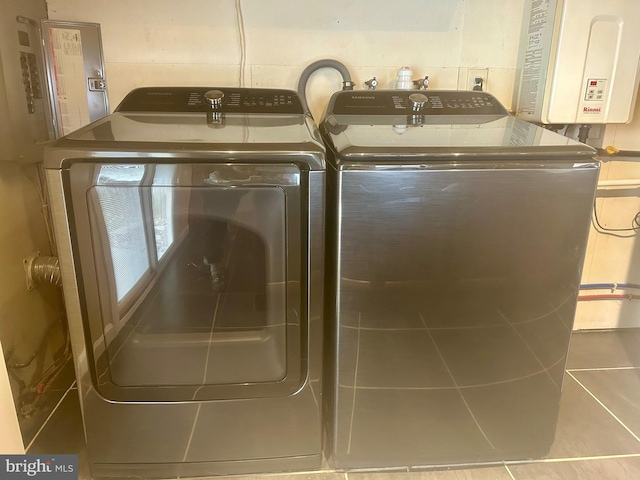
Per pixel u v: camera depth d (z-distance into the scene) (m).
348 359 1.17
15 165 1.39
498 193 1.08
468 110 1.49
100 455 1.22
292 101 1.50
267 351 1.17
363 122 1.36
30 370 1.43
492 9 1.66
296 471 1.29
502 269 1.14
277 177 1.03
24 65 1.38
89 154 0.99
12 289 1.36
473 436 1.28
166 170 1.01
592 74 1.54
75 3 1.53
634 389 1.67
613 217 1.90
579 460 1.35
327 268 1.23
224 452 1.24
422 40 1.67
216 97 1.46
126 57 1.58
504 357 1.21
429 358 1.19
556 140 1.15
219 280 1.11
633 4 1.49
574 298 1.20
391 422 1.24
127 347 1.14
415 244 1.09
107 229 1.05
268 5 1.59
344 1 1.60
